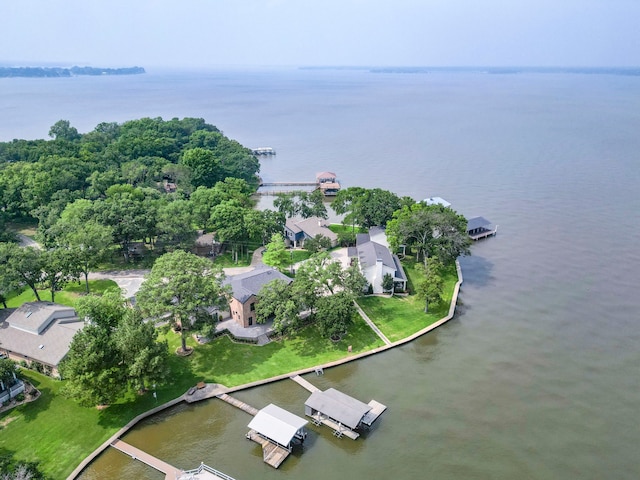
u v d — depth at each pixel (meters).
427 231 93.62
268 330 73.62
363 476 49.41
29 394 58.22
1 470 43.97
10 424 53.84
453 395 62.09
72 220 92.31
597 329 77.94
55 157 133.38
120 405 57.78
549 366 68.38
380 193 114.56
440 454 52.53
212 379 63.09
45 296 83.00
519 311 83.31
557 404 60.78
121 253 99.12
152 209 96.94
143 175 138.38
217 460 51.19
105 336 56.47
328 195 159.38
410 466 50.81
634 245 112.06
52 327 65.94
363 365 67.81
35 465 45.69
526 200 146.25
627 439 55.12
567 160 196.38
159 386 61.19
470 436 55.19
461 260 104.56
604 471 50.66
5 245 76.50
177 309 62.62
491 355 70.75
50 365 61.16
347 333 74.19
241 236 98.00
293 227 110.56
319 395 58.22
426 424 56.94
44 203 113.44
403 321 78.38
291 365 66.62
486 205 141.88
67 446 51.53
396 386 63.62
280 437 51.56
